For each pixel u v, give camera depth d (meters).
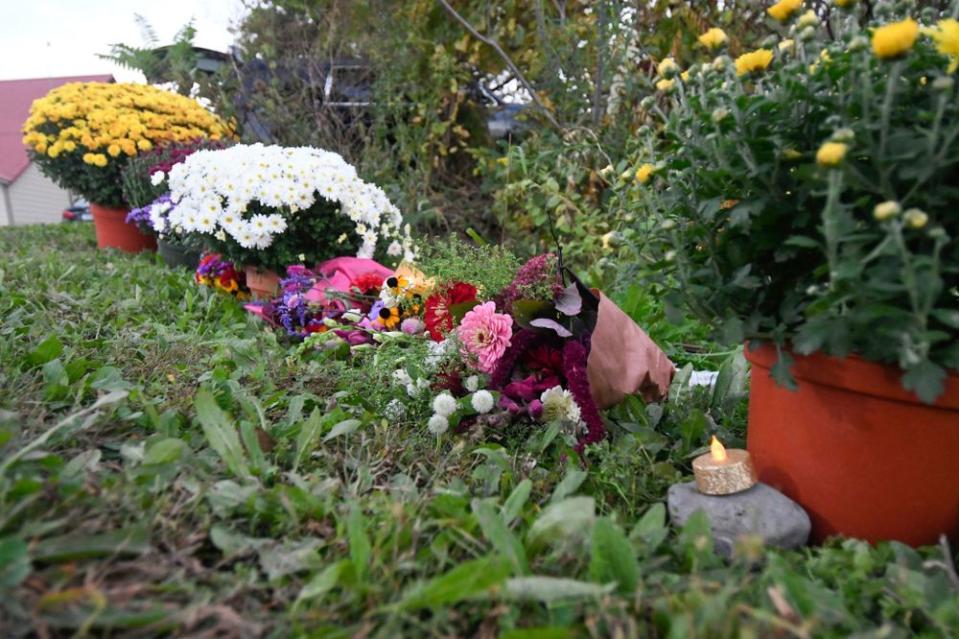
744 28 4.29
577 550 1.05
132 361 1.92
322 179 3.11
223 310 2.93
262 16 5.64
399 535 1.06
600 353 1.69
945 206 1.07
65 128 4.96
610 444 1.61
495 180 4.55
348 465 1.42
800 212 1.17
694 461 1.30
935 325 1.07
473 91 5.42
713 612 0.81
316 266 3.07
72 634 0.78
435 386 1.76
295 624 0.85
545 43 4.27
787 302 1.20
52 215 15.48
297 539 1.08
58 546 0.87
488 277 2.11
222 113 5.83
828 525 1.24
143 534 0.93
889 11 1.25
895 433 1.13
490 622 0.90
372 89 5.24
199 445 1.41
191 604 0.83
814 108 1.17
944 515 1.14
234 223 2.98
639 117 3.99
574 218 3.85
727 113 1.18
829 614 0.92
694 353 2.73
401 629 0.88
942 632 0.93
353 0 5.39
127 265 3.77
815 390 1.21
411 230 4.35
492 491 1.36
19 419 1.31
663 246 1.41
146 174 4.41
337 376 1.98
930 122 1.06
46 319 2.23
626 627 0.87
